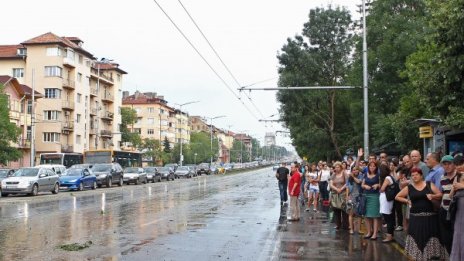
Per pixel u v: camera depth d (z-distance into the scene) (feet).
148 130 434.71
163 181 195.72
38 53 247.29
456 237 26.03
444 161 29.01
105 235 45.65
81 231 48.29
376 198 42.70
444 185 28.91
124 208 73.92
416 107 78.07
